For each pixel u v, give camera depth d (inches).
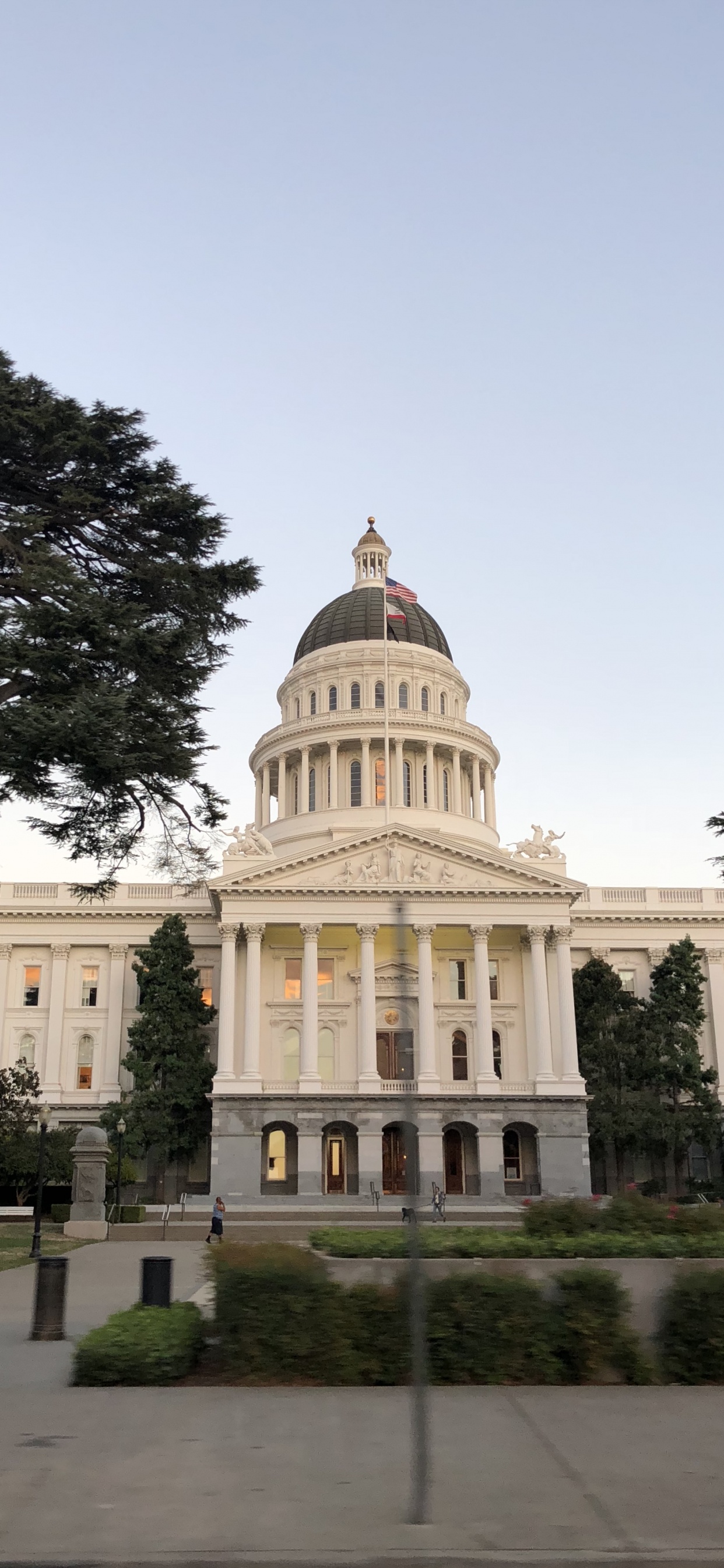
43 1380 668.7
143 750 1107.9
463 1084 3255.4
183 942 3316.9
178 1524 410.9
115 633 1096.8
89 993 3619.6
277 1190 3216.0
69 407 1204.5
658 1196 3233.3
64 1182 2785.4
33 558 1153.4
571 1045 3260.3
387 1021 3472.0
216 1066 3348.9
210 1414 578.6
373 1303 673.0
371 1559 379.2
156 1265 785.6
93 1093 3484.3
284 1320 668.1
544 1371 660.1
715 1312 668.1
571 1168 3142.2
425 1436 426.6
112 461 1249.4
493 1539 397.7
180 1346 666.2
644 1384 655.8
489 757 4505.4
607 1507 430.9
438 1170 3127.5
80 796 1123.9
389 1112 3157.0
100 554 1256.8
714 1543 394.6
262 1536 399.5
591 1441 522.9
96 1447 514.0
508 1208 2849.4
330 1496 443.2
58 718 1025.5
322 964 3526.1
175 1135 3164.4
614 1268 701.3
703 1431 542.3
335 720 4269.2
